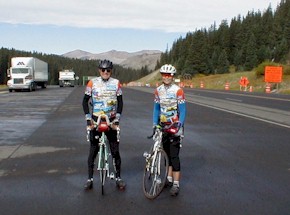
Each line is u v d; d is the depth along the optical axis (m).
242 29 132.12
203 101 24.58
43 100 25.38
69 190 5.39
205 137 10.17
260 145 9.02
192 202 4.89
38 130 11.37
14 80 39.81
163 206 4.73
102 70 5.32
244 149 8.52
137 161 7.25
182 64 130.75
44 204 4.79
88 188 5.43
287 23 118.88
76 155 7.77
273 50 117.81
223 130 11.48
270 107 19.44
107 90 5.35
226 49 132.75
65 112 16.94
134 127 12.05
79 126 12.29
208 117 15.09
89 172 5.52
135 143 9.16
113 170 6.47
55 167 6.75
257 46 125.50
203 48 115.00
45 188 5.48
